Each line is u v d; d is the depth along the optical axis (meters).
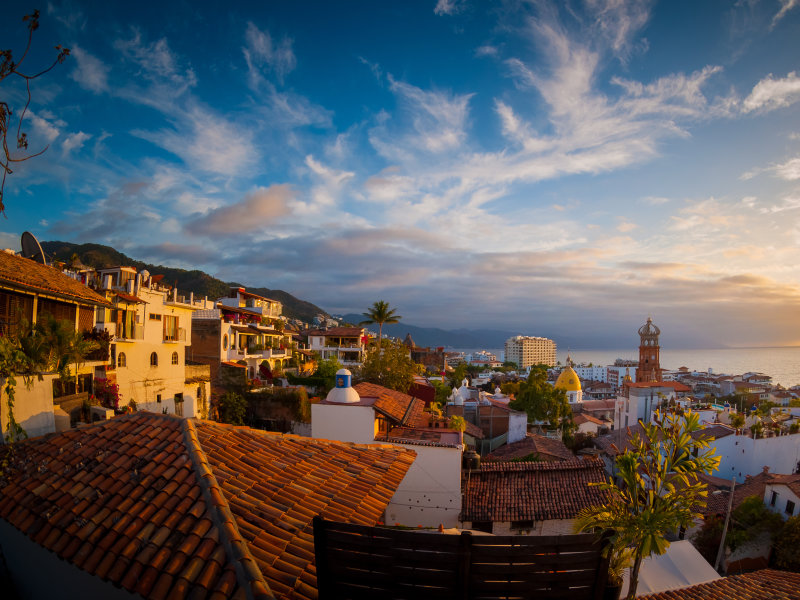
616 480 37.47
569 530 21.44
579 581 5.65
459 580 5.55
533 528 21.73
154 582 6.17
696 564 19.78
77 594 7.48
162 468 8.99
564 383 119.75
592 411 108.44
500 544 5.52
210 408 41.97
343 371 26.11
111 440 10.71
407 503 22.64
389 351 54.66
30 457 10.40
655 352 129.62
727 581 18.47
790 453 54.59
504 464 25.14
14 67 6.81
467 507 22.41
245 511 8.39
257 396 44.59
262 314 65.12
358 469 11.96
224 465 10.05
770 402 119.19
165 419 11.46
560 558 5.58
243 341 55.34
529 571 5.55
